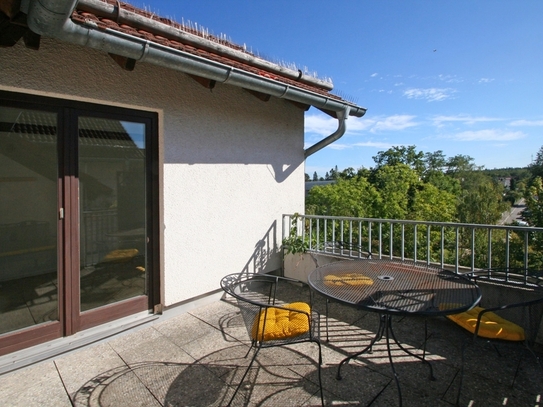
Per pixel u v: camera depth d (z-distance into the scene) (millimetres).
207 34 3949
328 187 27875
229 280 2793
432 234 19688
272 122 4559
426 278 2430
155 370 2387
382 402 2021
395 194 27922
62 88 2588
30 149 2531
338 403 2018
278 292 4273
